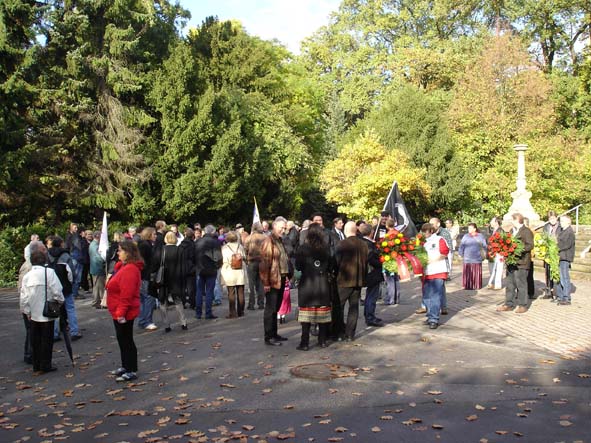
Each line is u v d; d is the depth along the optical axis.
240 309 12.95
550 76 40.25
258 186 34.34
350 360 8.58
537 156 33.97
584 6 41.16
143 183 29.16
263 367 8.30
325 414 6.18
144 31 29.98
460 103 35.91
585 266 19.48
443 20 48.06
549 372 7.69
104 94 28.22
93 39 28.48
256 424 5.98
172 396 7.09
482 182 35.00
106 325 12.43
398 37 50.56
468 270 16.48
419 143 36.22
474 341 9.74
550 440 5.32
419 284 18.72
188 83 30.50
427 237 11.16
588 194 34.69
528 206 26.70
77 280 16.80
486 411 6.16
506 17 46.09
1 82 24.67
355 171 33.31
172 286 11.32
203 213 31.98
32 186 24.78
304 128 44.09
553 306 13.38
